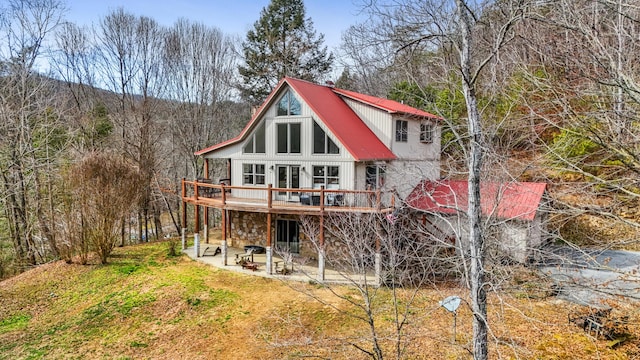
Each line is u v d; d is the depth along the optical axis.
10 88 22.00
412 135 20.66
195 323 12.93
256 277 16.36
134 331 12.80
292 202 18.16
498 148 9.34
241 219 20.59
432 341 10.48
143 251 21.38
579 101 8.57
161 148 31.31
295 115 18.23
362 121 20.31
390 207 14.40
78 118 27.59
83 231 19.12
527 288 9.47
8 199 22.03
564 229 15.31
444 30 6.99
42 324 13.76
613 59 7.45
